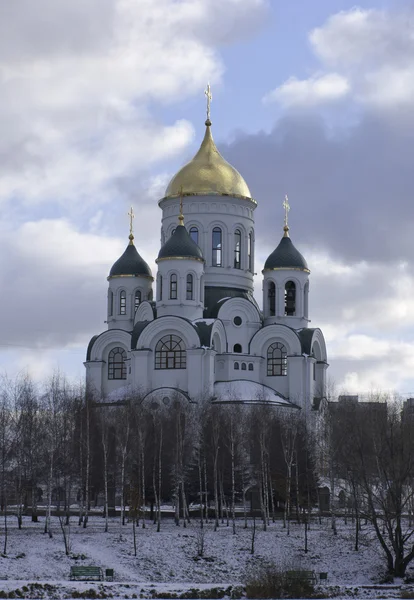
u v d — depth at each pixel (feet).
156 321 500.33
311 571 308.60
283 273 533.14
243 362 519.19
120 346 534.78
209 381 495.41
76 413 416.87
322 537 372.58
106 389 533.96
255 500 447.42
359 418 430.20
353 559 344.49
